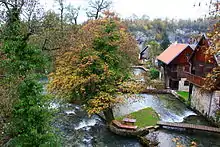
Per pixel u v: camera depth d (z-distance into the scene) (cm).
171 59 3203
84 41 1905
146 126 1850
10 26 1175
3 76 1085
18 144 975
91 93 1820
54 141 1051
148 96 2933
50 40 1700
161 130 1830
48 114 1065
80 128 1880
